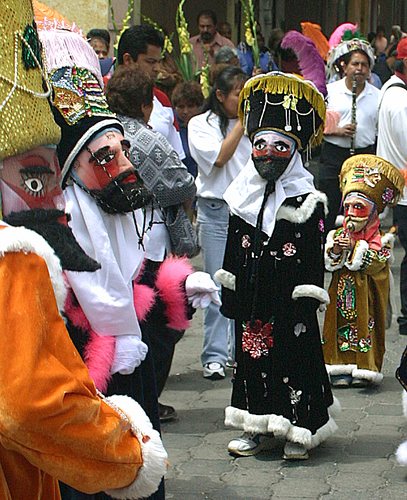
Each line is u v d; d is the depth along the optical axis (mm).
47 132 4680
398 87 16312
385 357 14977
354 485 10016
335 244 13078
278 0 40188
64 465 4297
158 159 10703
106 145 7301
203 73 18875
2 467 4406
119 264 7477
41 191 4840
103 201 7363
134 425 4793
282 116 10195
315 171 25781
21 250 4262
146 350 7465
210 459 10773
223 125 13602
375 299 13359
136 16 22828
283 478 10227
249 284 10523
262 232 10422
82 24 21688
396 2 59375
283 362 10484
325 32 46250
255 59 20219
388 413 12375
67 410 4172
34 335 4137
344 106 19641
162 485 7707
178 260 8766
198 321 17312
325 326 13406
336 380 13492
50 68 7223
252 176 10500
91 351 7230
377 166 13195
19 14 4551
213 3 33062
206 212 13820
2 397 4031
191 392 13195
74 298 7246
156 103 12773
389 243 13320
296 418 10516
